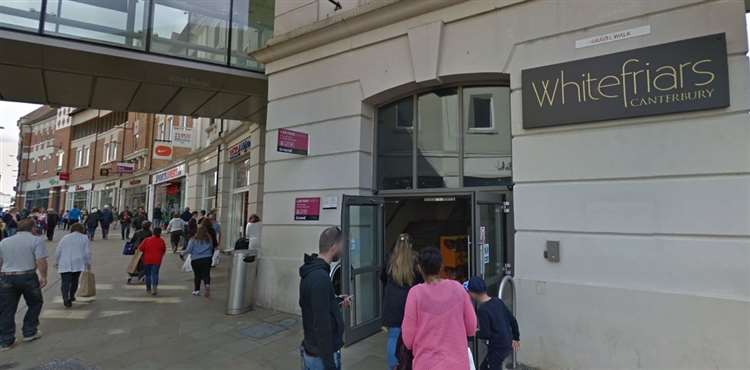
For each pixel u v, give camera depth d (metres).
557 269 4.38
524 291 4.53
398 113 6.32
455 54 5.35
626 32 4.19
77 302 7.40
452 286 2.74
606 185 4.18
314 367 2.78
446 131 5.79
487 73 5.12
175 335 5.57
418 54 5.62
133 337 5.48
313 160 6.65
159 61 7.13
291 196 6.83
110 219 21.64
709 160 3.71
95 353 4.91
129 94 8.63
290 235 6.75
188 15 7.59
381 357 4.84
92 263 12.34
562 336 4.27
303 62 6.92
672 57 3.92
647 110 3.99
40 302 5.47
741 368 3.42
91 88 8.27
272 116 7.33
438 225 8.45
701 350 3.59
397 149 6.27
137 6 7.13
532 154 4.65
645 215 3.96
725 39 3.71
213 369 4.46
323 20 6.48
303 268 2.92
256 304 7.01
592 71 4.32
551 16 4.66
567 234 4.35
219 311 6.77
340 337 2.89
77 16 6.64
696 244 3.70
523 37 4.84
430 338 2.57
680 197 3.81
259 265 7.09
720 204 3.63
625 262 4.02
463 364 2.53
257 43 8.33
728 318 3.50
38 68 7.21
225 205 14.95
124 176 29.83
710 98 3.71
